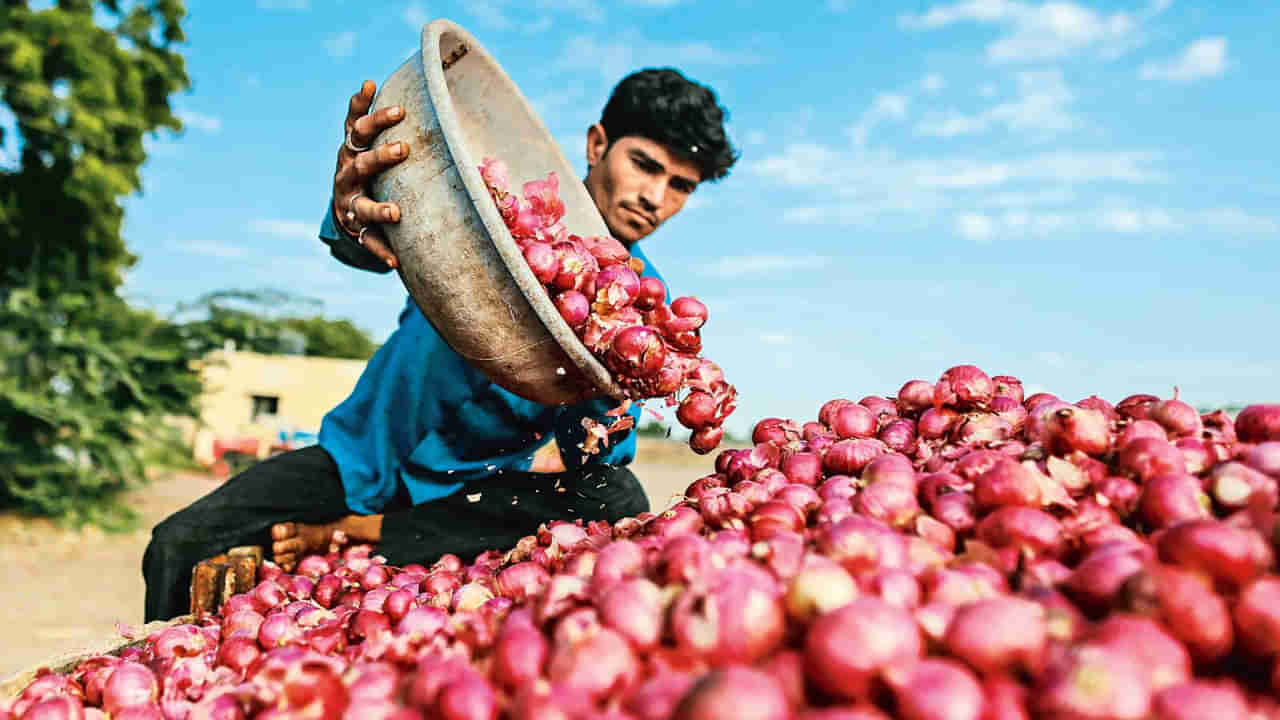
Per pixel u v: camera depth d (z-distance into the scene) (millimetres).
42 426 10648
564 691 961
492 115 2855
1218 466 1303
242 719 1307
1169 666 869
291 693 1158
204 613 2326
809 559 1080
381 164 2072
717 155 3371
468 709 1011
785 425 2088
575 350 2016
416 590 1955
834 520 1410
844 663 885
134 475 11969
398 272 2180
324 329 29719
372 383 3346
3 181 11938
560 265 2104
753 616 985
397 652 1311
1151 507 1257
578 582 1192
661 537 1515
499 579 1729
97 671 1713
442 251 2014
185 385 11984
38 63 11703
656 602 1080
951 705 848
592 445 2604
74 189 12305
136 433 11758
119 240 13180
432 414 3184
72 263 11820
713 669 952
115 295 12227
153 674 1692
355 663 1354
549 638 1129
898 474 1463
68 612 6688
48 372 10883
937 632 975
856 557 1139
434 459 3178
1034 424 1589
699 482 1938
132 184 13508
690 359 2260
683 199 3551
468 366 3129
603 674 988
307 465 3100
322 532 2979
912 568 1158
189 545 2793
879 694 891
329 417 3342
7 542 9453
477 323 2035
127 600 7277
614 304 2113
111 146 12750
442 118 1999
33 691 1645
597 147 3537
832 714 853
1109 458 1448
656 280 2334
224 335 12992
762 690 835
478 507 3295
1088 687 825
